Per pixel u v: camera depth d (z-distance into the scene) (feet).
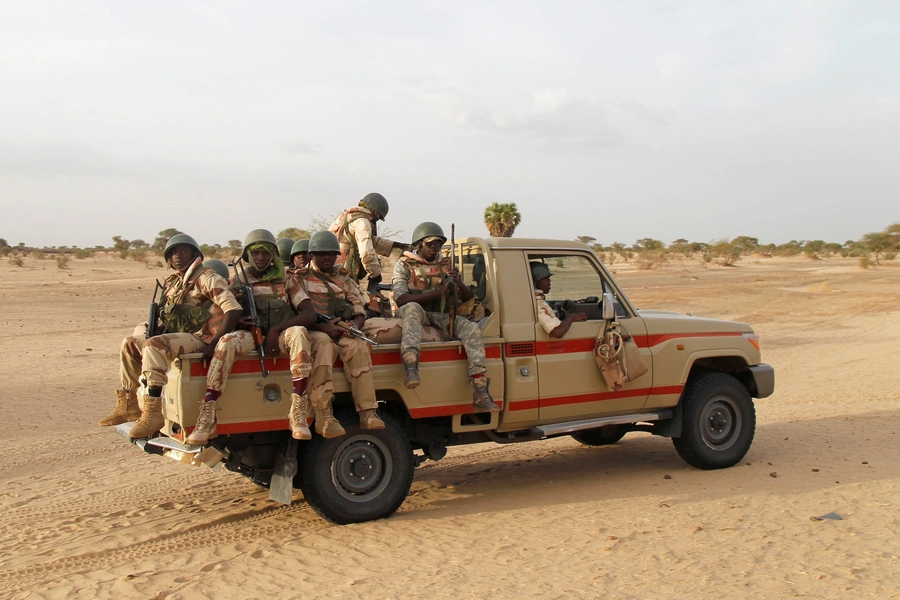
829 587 15.19
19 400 39.78
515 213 149.69
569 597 14.99
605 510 21.13
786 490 22.52
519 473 26.20
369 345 19.89
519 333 22.56
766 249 358.43
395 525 20.18
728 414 26.08
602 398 23.88
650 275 176.14
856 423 32.96
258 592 15.72
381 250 26.14
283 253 25.44
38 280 130.41
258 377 18.98
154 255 226.38
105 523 21.01
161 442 19.49
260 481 21.38
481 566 16.89
